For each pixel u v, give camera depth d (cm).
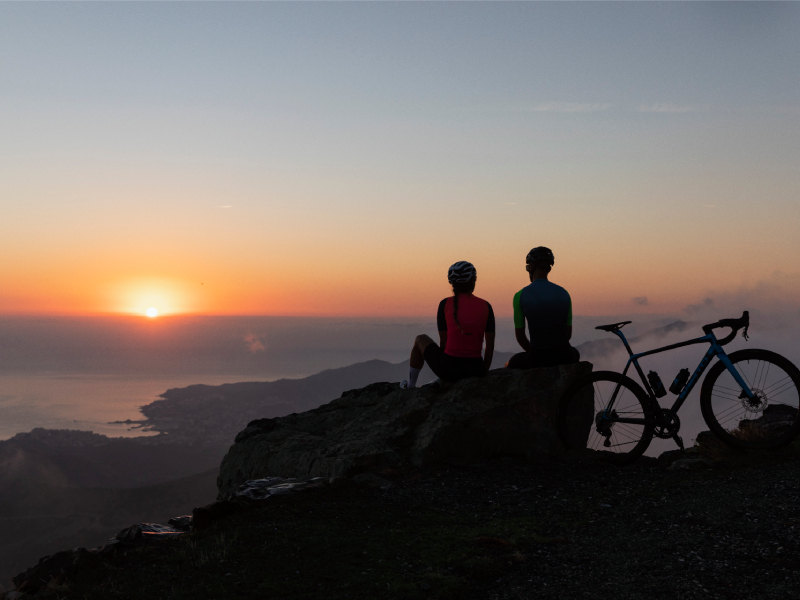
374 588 311
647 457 608
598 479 549
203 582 318
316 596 302
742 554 339
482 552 364
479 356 679
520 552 366
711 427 554
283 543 379
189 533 416
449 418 626
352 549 372
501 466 599
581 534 405
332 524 423
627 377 590
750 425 599
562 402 630
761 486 461
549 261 682
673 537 380
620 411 589
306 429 752
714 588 298
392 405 698
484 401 652
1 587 346
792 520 379
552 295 665
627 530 404
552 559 357
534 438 632
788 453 537
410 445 627
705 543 362
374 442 616
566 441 623
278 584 316
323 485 517
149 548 379
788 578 302
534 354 672
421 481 554
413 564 346
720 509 423
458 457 618
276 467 667
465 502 495
